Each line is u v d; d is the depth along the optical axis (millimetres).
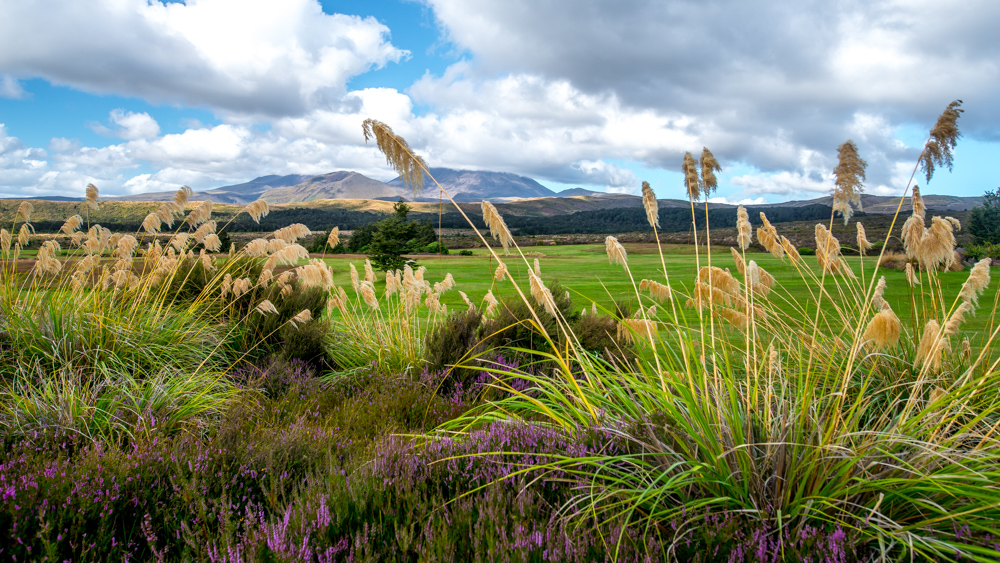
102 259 6449
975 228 35188
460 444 3090
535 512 2268
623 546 1940
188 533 2066
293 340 6188
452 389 5066
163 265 6414
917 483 2125
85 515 2238
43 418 3445
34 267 5707
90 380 4316
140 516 2338
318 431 3561
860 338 2594
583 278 21891
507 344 5863
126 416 3723
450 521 2145
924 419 2420
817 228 3344
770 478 2287
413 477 2619
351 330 6668
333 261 32906
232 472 2812
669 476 2432
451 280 6914
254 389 4730
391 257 28547
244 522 2219
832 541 1881
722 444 2418
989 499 1979
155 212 6008
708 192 2881
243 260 7273
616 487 2416
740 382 3129
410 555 2012
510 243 3256
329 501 2350
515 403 3686
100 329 4977
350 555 1881
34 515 2146
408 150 3170
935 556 1888
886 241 2646
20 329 4727
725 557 1905
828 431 2328
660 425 2602
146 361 5090
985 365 3191
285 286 6477
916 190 3297
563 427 3121
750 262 2850
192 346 5723
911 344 3898
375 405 4465
